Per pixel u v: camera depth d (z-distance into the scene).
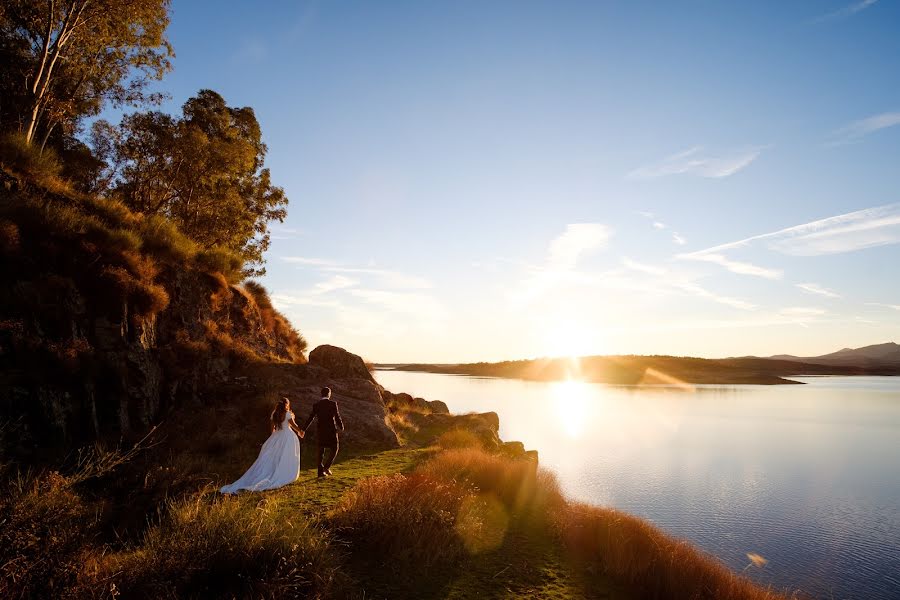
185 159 28.84
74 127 30.19
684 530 21.25
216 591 4.81
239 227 33.53
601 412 80.62
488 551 7.44
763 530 21.83
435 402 30.56
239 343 17.69
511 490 10.87
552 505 10.70
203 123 30.92
